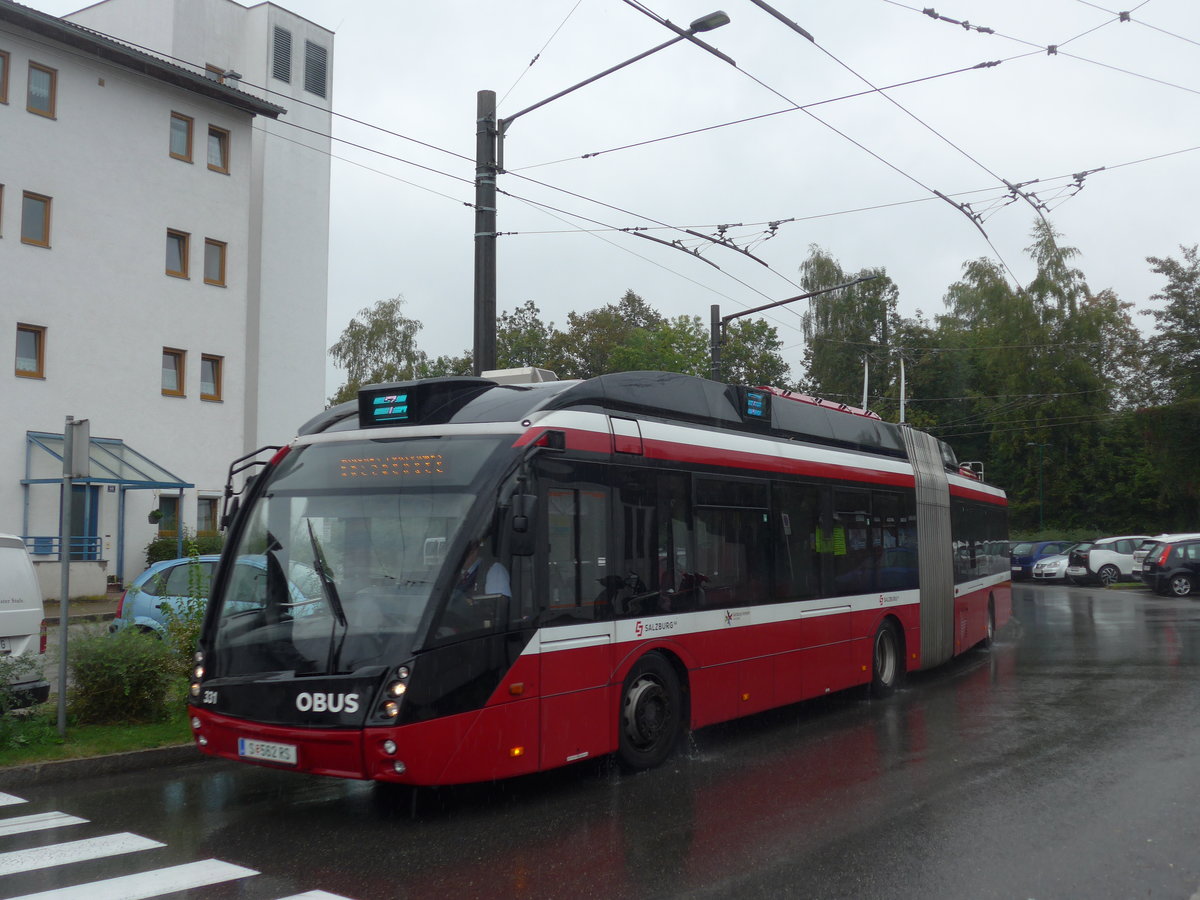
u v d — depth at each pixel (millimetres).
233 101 32125
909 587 13062
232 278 32375
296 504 7242
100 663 9438
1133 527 53156
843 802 7223
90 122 28688
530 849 6172
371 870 5809
